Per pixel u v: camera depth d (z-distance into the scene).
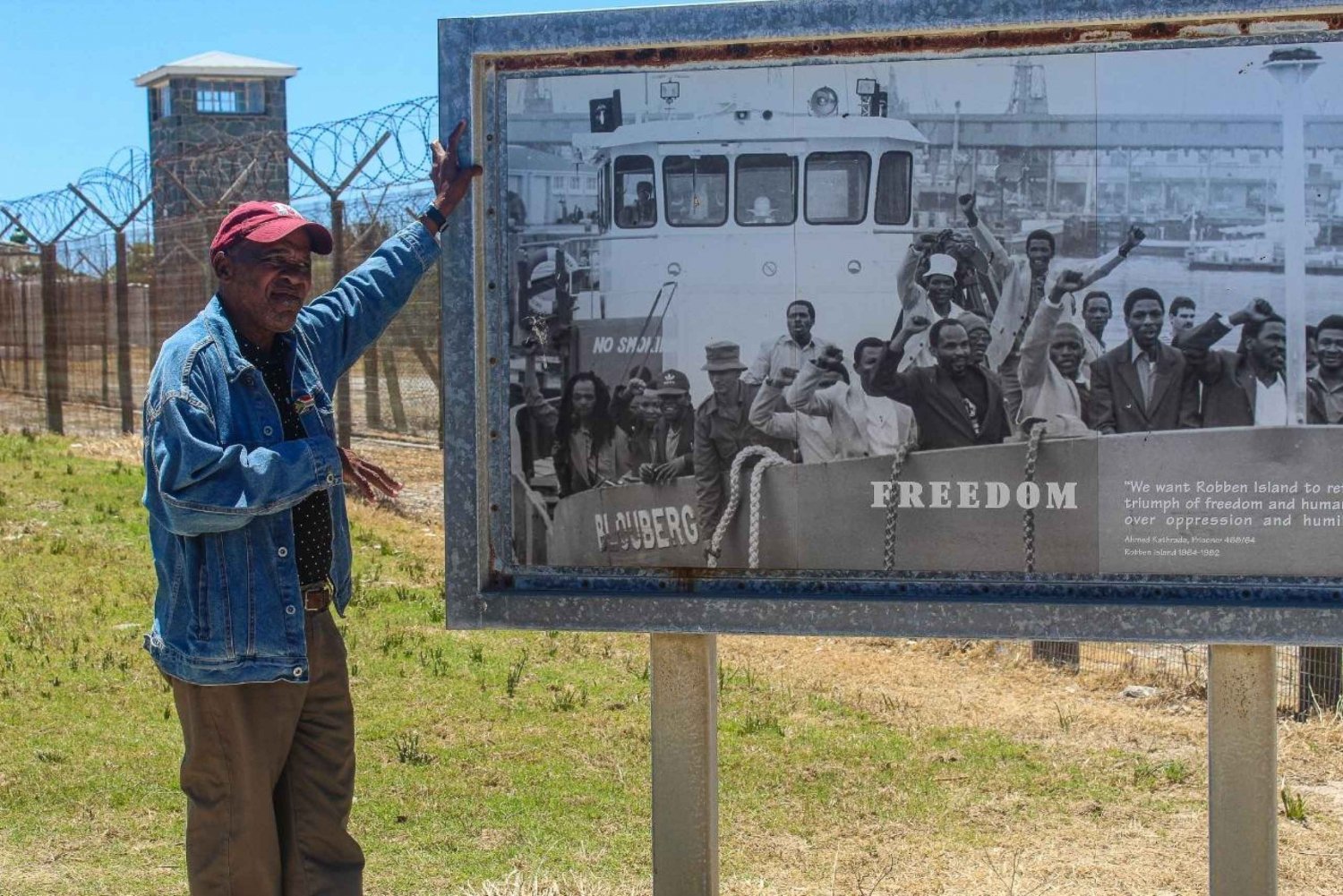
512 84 3.89
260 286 3.69
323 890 3.99
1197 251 3.59
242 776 3.77
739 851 5.32
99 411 20.62
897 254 3.73
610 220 3.87
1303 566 3.58
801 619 3.77
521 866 5.15
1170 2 3.50
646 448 3.88
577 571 3.94
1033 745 6.65
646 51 3.81
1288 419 3.57
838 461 3.78
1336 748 6.35
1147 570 3.65
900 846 5.36
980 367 3.70
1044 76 3.64
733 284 3.81
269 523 3.66
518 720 6.97
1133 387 3.63
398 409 14.08
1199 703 7.34
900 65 3.70
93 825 5.50
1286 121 3.54
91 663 7.85
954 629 3.70
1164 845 5.32
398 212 12.72
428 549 11.64
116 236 19.03
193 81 73.44
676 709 3.98
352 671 7.80
